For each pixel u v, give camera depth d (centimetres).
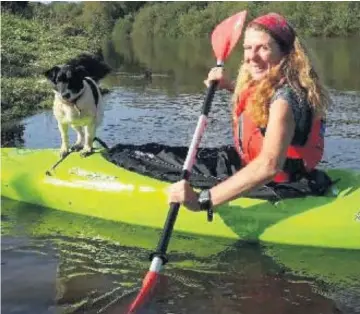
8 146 784
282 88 369
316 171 473
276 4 3750
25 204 547
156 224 492
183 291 377
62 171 544
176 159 513
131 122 937
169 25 4634
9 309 346
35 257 425
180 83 1516
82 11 4969
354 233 446
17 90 1147
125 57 2533
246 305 360
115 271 405
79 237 470
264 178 333
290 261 429
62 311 346
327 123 888
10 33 2188
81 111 539
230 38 450
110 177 520
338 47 2645
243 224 466
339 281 396
